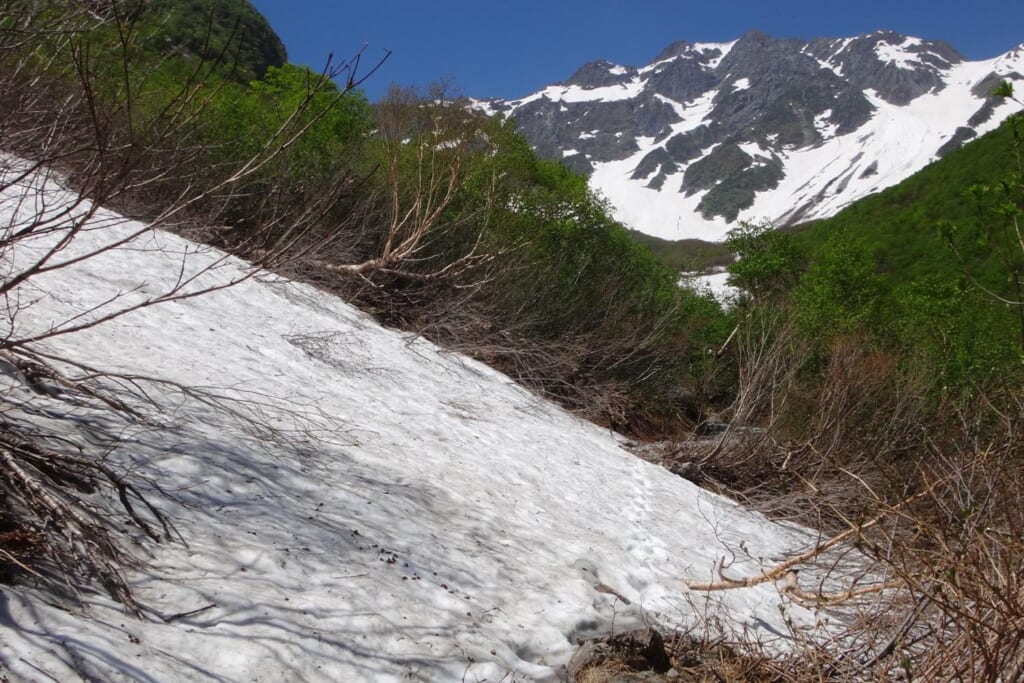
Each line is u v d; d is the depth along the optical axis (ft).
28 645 8.82
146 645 9.92
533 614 15.29
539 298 52.03
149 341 22.53
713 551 24.85
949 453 27.58
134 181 13.84
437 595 14.37
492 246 48.85
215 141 35.45
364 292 43.73
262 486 15.78
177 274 30.27
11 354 16.01
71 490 12.54
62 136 13.43
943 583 12.96
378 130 48.91
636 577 19.62
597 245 59.41
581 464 30.63
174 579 11.75
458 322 45.62
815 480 36.32
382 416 25.88
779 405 41.24
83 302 23.11
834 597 16.84
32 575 10.25
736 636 17.33
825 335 50.65
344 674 11.03
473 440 27.76
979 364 38.63
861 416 40.22
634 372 55.62
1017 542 13.23
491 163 52.03
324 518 15.56
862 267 62.39
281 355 27.68
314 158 42.93
